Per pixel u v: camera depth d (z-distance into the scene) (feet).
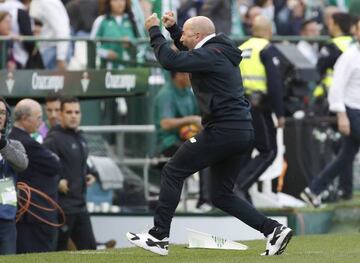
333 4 182.91
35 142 111.34
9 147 100.12
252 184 126.82
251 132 89.15
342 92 129.49
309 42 140.15
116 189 132.98
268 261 85.10
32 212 112.57
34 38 128.16
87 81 124.57
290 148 133.59
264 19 127.03
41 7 138.62
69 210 118.83
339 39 136.26
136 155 133.80
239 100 88.53
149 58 135.03
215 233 128.16
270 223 90.12
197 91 88.79
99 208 131.54
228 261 85.46
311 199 133.59
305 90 134.00
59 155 118.01
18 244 112.88
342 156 132.16
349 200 142.51
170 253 92.79
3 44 127.75
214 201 91.04
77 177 119.24
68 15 146.82
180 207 132.05
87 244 120.88
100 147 132.77
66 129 119.14
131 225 130.21
